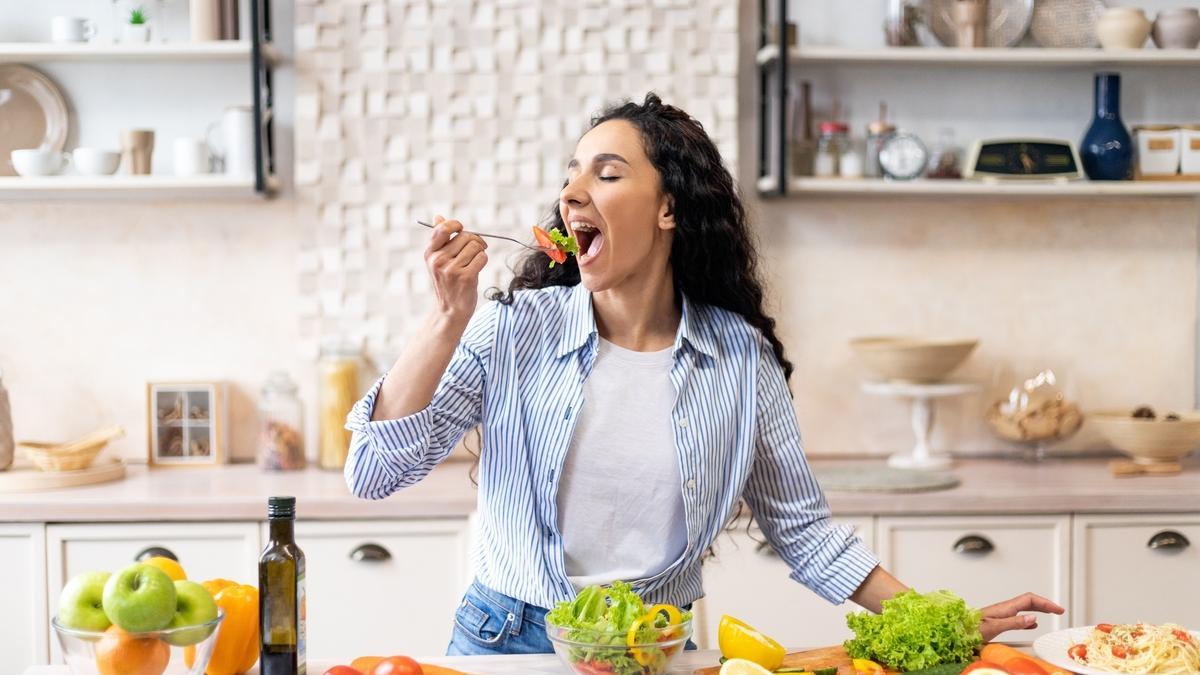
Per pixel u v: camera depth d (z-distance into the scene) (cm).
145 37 294
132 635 116
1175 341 328
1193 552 271
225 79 312
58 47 286
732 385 167
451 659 146
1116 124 305
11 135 306
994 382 326
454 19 309
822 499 173
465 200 311
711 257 169
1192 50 301
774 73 313
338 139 308
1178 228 327
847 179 303
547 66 311
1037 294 326
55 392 312
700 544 164
